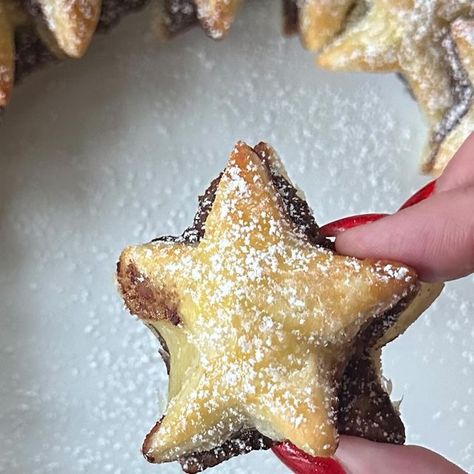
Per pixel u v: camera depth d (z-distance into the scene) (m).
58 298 0.34
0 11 0.32
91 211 0.34
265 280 0.26
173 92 0.35
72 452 0.34
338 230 0.30
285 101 0.35
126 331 0.35
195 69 0.35
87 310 0.34
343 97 0.35
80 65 0.34
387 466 0.27
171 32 0.34
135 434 0.34
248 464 0.35
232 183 0.26
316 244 0.27
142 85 0.35
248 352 0.26
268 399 0.25
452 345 0.35
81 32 0.32
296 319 0.26
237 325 0.26
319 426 0.25
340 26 0.34
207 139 0.35
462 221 0.27
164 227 0.35
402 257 0.27
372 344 0.27
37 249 0.34
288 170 0.35
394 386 0.35
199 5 0.33
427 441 0.35
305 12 0.34
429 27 0.33
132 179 0.35
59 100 0.34
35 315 0.34
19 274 0.34
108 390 0.34
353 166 0.35
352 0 0.33
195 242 0.27
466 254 0.27
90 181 0.35
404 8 0.33
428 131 0.35
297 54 0.35
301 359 0.26
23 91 0.34
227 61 0.35
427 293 0.29
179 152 0.35
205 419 0.26
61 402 0.34
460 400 0.35
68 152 0.34
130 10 0.34
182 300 0.26
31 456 0.34
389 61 0.33
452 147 0.34
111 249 0.35
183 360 0.27
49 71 0.34
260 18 0.35
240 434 0.27
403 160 0.35
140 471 0.34
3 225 0.34
